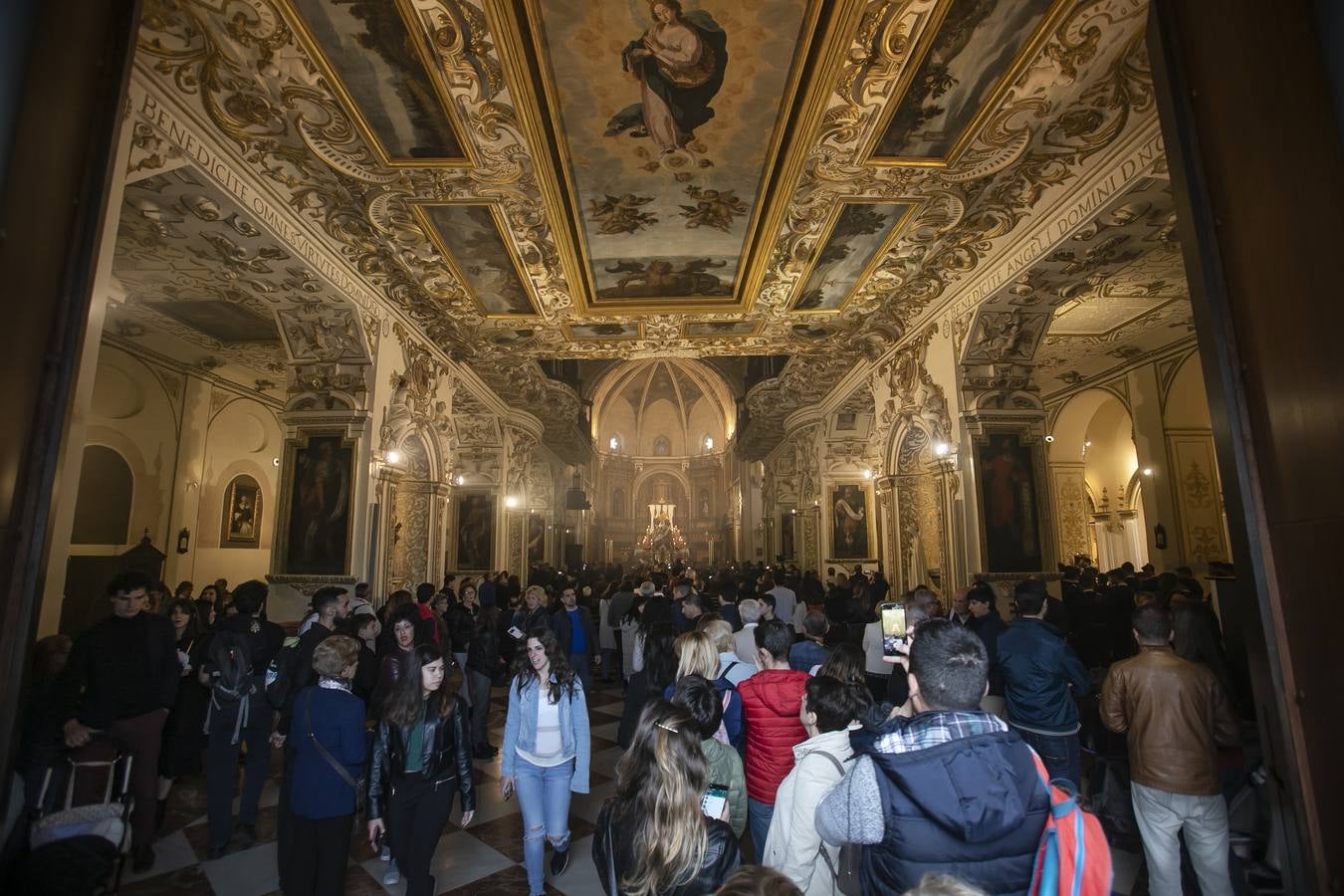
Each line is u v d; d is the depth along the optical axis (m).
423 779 4.02
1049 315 10.23
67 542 4.49
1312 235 1.96
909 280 10.74
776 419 22.95
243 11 5.26
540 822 4.47
